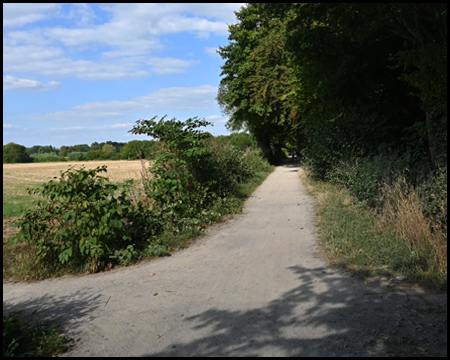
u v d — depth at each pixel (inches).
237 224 393.4
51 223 284.8
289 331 154.4
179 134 463.2
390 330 148.4
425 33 324.2
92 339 161.0
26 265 277.4
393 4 288.7
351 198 409.1
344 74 461.7
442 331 144.3
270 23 1168.8
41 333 166.7
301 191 631.2
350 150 536.1
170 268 263.0
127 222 306.2
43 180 1364.4
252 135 1724.9
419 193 288.8
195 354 142.1
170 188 386.6
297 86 689.6
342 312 167.6
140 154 455.5
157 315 181.8
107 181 298.5
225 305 187.2
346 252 248.5
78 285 245.1
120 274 261.6
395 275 205.5
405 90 505.0
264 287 207.5
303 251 271.9
